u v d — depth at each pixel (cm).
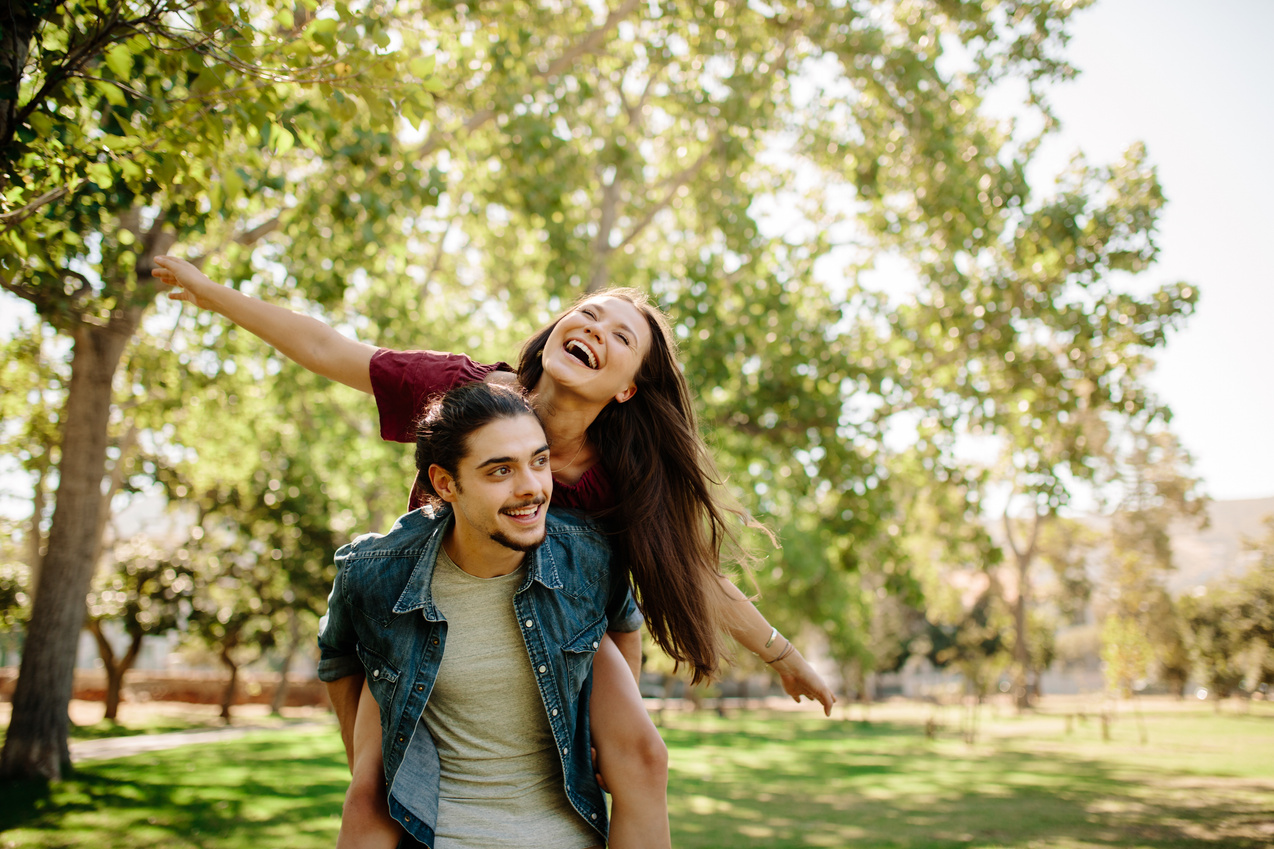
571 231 1189
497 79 1009
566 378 265
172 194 459
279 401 1480
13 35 297
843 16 1217
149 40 326
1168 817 1008
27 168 357
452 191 1272
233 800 1017
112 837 788
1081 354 1347
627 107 1328
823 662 6066
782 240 1306
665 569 285
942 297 1397
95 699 3581
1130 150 1370
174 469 2208
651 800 262
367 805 241
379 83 360
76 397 1145
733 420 1250
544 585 251
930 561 2569
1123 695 3081
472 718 247
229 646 2812
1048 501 1362
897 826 952
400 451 1536
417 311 1379
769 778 1446
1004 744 2270
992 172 1341
